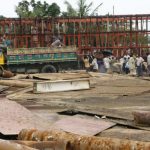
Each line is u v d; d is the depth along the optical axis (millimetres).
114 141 6051
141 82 19938
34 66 32969
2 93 16234
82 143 6230
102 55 35969
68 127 8844
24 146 5293
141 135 8328
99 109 11664
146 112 9336
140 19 39562
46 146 5895
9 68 32312
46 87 16188
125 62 33469
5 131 7754
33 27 37719
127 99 14289
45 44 37781
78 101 13742
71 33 38438
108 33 39188
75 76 21156
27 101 13742
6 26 37375
